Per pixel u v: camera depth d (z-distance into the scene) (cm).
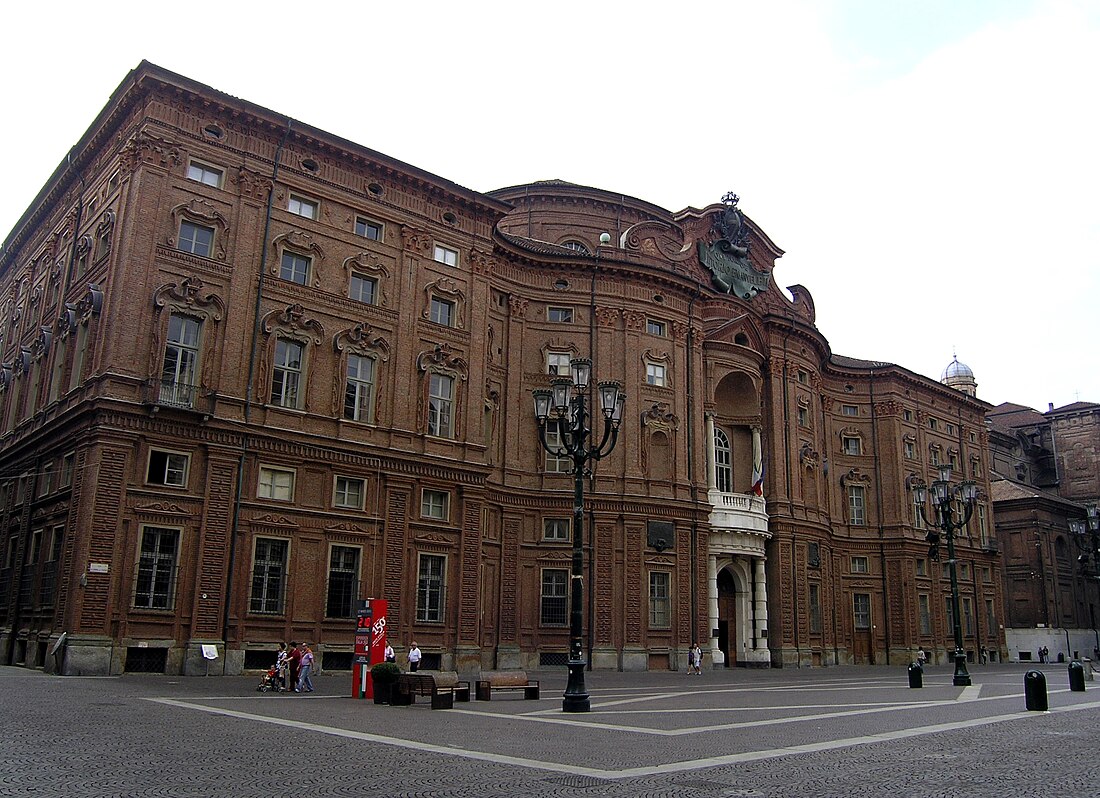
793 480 6112
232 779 1252
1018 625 9169
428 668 4047
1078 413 10750
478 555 4344
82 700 2322
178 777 1257
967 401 8231
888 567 7088
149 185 3550
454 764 1422
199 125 3738
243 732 1780
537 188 6000
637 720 2192
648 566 4962
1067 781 1337
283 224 3919
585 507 4912
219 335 3641
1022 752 1664
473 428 4444
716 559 5406
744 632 5600
